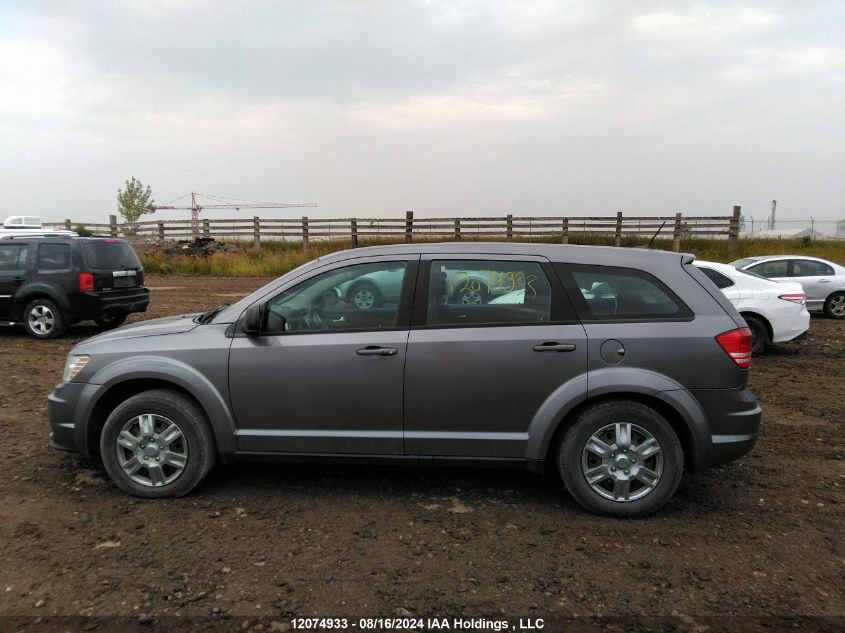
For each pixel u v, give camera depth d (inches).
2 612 108.6
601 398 147.5
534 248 155.6
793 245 999.6
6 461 181.5
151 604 111.7
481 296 152.9
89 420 158.9
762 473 179.0
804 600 114.5
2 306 385.1
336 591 116.6
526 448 147.4
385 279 155.3
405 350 149.2
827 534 141.2
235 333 156.3
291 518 147.3
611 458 146.3
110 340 162.7
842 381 296.7
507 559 129.0
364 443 151.6
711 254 946.1
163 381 159.8
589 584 119.6
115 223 1165.1
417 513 150.5
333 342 151.7
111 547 132.4
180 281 805.2
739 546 135.2
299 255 994.1
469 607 111.8
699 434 144.0
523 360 146.2
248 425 154.9
